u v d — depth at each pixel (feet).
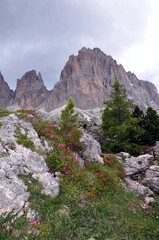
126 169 75.25
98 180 55.98
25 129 56.34
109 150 106.83
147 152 101.50
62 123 74.74
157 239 42.29
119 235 40.68
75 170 53.62
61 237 35.65
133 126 108.37
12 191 38.58
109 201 51.11
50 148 55.67
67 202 43.65
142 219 49.73
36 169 46.47
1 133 50.75
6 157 44.50
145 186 72.38
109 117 117.70
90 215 43.24
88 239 36.88
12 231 33.30
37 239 33.65
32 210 37.83
